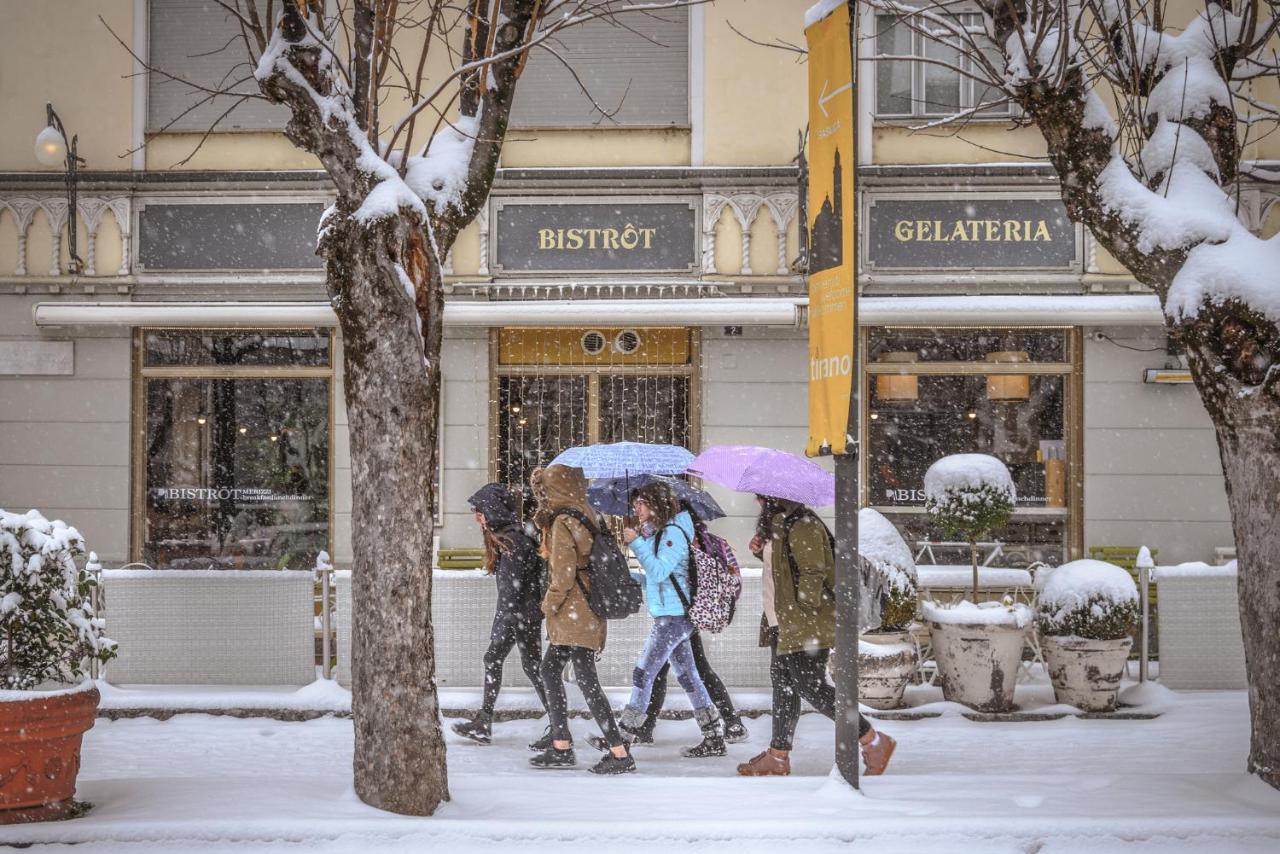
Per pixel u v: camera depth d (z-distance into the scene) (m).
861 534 11.39
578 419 15.91
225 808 6.89
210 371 15.98
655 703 10.05
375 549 7.03
